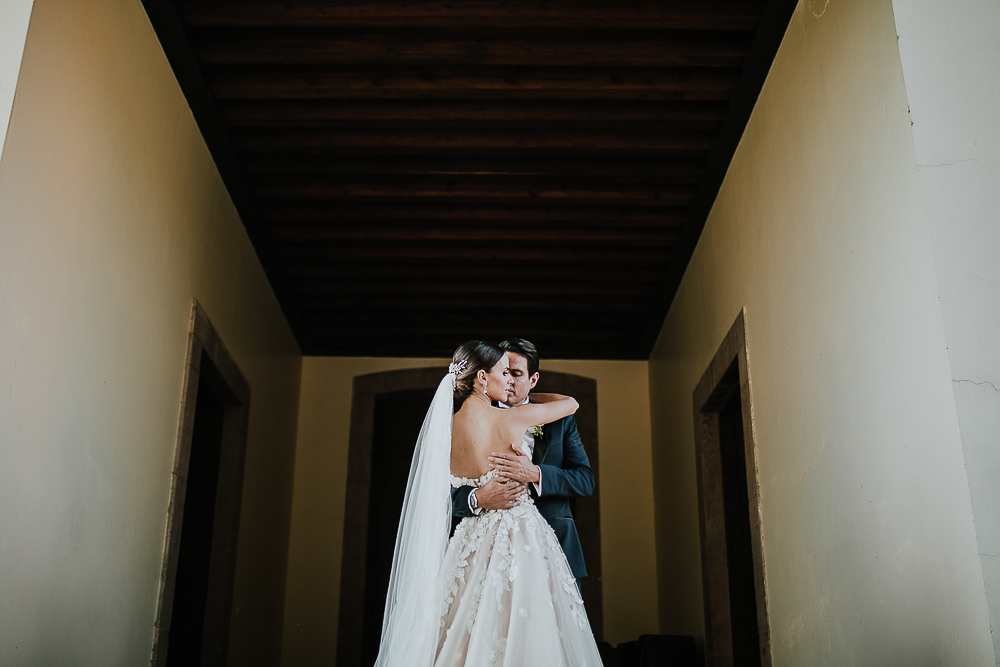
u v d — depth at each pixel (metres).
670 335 7.49
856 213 3.67
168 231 4.84
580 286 7.52
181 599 6.00
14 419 3.14
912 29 3.40
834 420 3.84
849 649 3.64
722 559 6.10
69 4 3.64
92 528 3.84
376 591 7.84
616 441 8.17
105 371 3.97
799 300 4.32
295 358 8.15
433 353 8.37
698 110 5.60
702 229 6.43
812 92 4.24
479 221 6.70
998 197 3.15
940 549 2.94
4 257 3.09
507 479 3.72
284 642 7.51
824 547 3.93
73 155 3.65
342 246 7.05
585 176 6.15
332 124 5.76
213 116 5.46
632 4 4.90
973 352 2.95
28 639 3.27
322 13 4.89
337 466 8.06
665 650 6.23
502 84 5.37
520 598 3.40
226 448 6.27
